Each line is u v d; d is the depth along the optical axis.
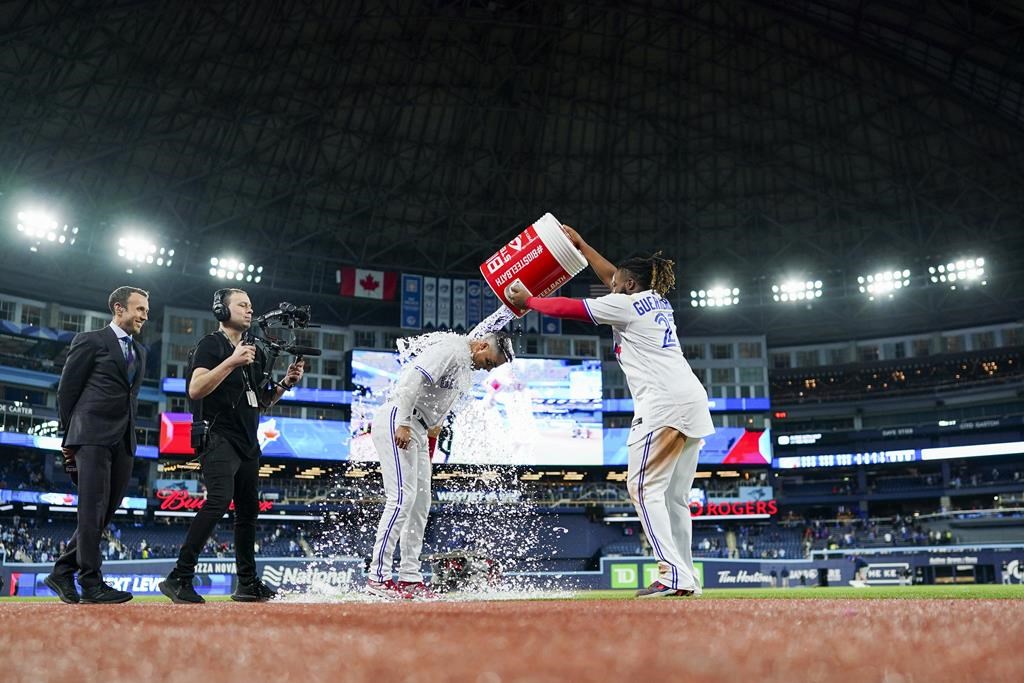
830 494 50.66
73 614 1.27
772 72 44.12
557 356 47.50
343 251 48.41
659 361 4.69
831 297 48.91
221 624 0.99
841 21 38.06
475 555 13.77
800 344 52.62
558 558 45.69
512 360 5.59
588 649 0.77
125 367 4.92
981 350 48.28
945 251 46.91
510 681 0.66
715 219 49.31
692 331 51.12
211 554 42.00
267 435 41.75
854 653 0.76
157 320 46.38
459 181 47.47
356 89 43.62
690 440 4.69
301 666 0.72
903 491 49.50
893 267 47.81
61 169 39.41
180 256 44.38
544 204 48.56
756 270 49.72
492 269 5.12
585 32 40.16
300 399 42.78
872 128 44.72
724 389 50.16
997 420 48.06
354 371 42.75
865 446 50.59
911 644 0.80
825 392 52.59
